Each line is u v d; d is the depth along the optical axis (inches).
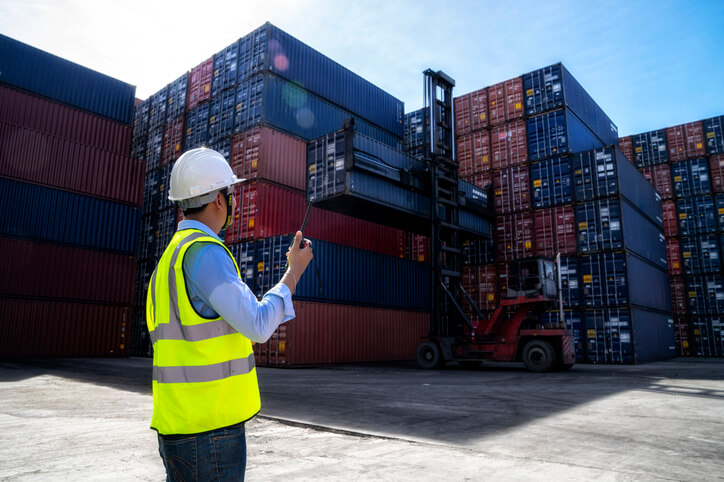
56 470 130.0
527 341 560.1
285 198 683.4
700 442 171.9
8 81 688.4
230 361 45.9
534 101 816.9
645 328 737.0
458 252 693.3
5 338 627.2
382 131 877.8
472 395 308.0
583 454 152.4
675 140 998.4
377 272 722.2
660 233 914.7
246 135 695.1
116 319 736.3
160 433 44.4
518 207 806.5
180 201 54.4
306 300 602.2
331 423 206.7
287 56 730.2
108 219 749.3
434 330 633.6
